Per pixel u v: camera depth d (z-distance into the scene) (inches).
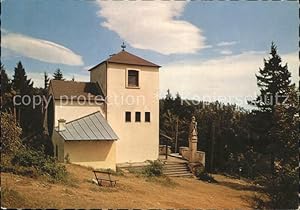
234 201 393.1
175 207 358.6
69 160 615.2
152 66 736.3
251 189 437.4
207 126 626.8
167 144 768.9
